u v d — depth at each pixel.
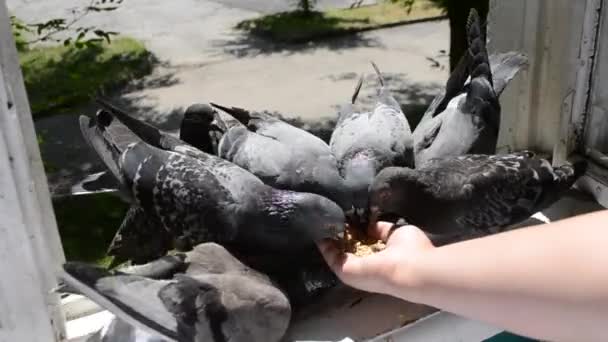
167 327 0.84
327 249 0.95
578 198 1.20
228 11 3.36
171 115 2.27
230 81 2.56
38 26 2.39
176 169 1.00
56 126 2.21
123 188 1.01
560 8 1.17
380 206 1.06
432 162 1.11
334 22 3.23
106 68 2.61
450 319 1.00
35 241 0.89
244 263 0.96
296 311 0.97
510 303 0.76
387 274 0.86
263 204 0.97
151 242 1.07
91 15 3.01
